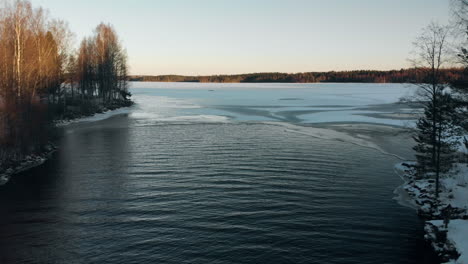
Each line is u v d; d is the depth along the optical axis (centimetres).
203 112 6444
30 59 3631
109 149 3256
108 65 7281
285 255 1384
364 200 1992
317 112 6406
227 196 2028
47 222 1673
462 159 2345
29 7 3722
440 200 1872
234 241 1492
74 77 6919
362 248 1448
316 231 1594
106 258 1355
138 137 3884
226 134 4116
